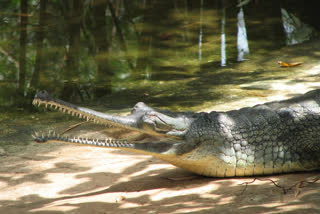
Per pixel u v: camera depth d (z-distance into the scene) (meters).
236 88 14.78
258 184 7.89
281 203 6.57
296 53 18.39
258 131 8.74
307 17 24.42
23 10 27.06
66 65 18.39
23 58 19.11
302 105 9.12
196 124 8.55
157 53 19.77
